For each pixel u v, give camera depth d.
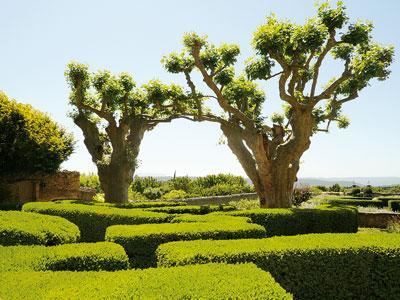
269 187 18.47
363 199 28.67
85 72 20.64
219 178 36.72
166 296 3.77
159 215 10.63
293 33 16.58
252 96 21.44
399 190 46.38
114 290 3.92
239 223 8.66
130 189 31.89
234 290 3.96
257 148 18.44
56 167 21.38
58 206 11.56
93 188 29.84
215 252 5.88
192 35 18.72
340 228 13.01
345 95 21.56
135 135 22.06
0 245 6.27
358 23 16.72
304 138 17.98
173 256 5.84
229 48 19.56
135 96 22.42
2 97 20.53
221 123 20.52
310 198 30.67
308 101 17.86
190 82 20.56
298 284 6.23
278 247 6.28
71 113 22.80
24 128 20.27
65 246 5.93
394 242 6.87
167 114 22.95
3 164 19.97
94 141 22.28
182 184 34.69
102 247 5.89
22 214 9.04
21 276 4.39
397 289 6.56
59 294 3.78
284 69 17.22
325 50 17.20
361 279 6.51
